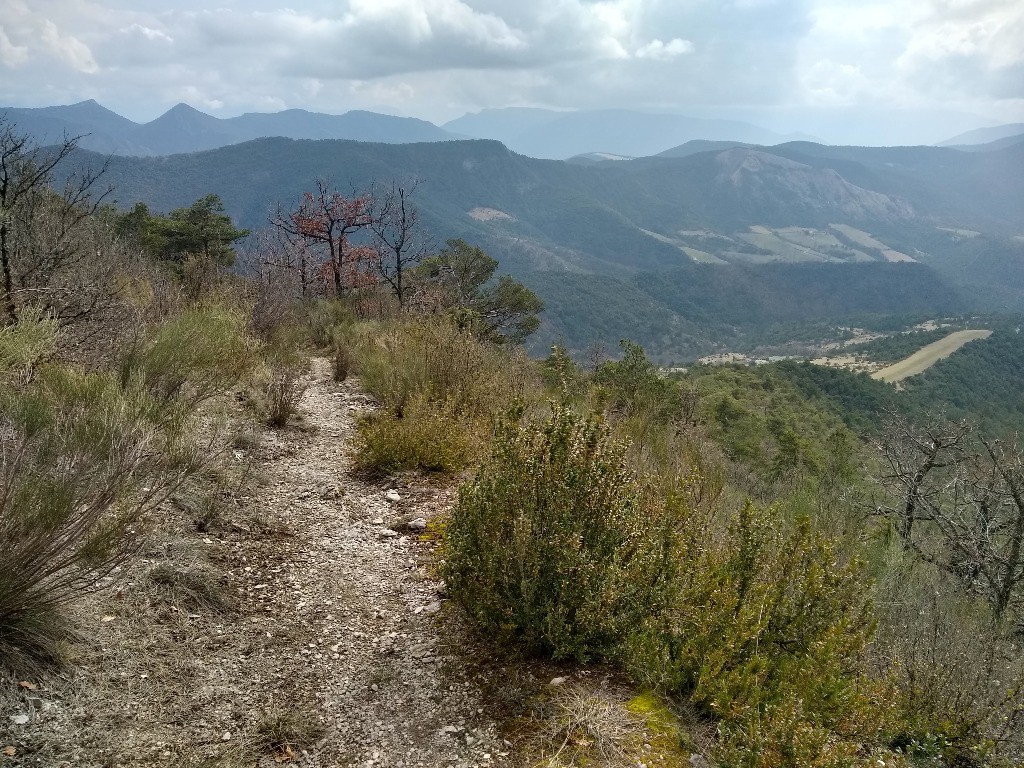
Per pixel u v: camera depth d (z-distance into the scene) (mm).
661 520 3221
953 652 3127
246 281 10172
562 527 2748
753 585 2820
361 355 9258
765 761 2041
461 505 3070
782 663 2529
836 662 2396
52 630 2318
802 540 2955
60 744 1962
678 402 12672
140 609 2727
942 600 4363
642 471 4523
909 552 6484
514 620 2768
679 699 2523
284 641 2834
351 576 3504
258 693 2467
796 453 16094
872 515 7434
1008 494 6797
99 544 2492
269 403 6184
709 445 6660
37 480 2434
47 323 4453
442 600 3295
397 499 4652
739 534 3107
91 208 6438
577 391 7570
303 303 16062
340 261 20406
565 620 2736
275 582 3326
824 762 1992
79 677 2254
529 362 9977
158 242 24188
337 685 2578
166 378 5113
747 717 2225
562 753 2217
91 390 4062
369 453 5188
